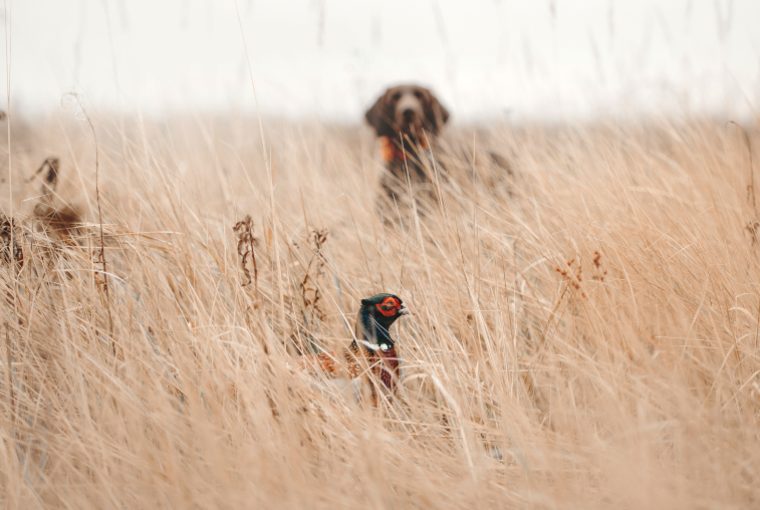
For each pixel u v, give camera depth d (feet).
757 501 11.49
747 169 21.66
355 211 21.81
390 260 19.57
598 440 11.92
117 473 11.92
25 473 12.34
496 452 13.83
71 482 12.17
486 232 19.21
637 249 17.61
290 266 17.94
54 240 17.39
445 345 15.34
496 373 14.38
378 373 15.08
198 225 18.99
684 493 10.77
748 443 12.16
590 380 13.88
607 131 24.77
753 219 18.83
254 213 21.33
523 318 17.56
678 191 20.85
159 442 12.57
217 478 11.55
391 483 12.02
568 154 23.97
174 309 15.25
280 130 25.58
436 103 30.73
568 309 16.63
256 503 10.98
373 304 15.65
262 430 12.28
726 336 15.37
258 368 14.01
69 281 16.62
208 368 13.78
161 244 17.44
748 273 17.02
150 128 22.17
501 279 18.13
